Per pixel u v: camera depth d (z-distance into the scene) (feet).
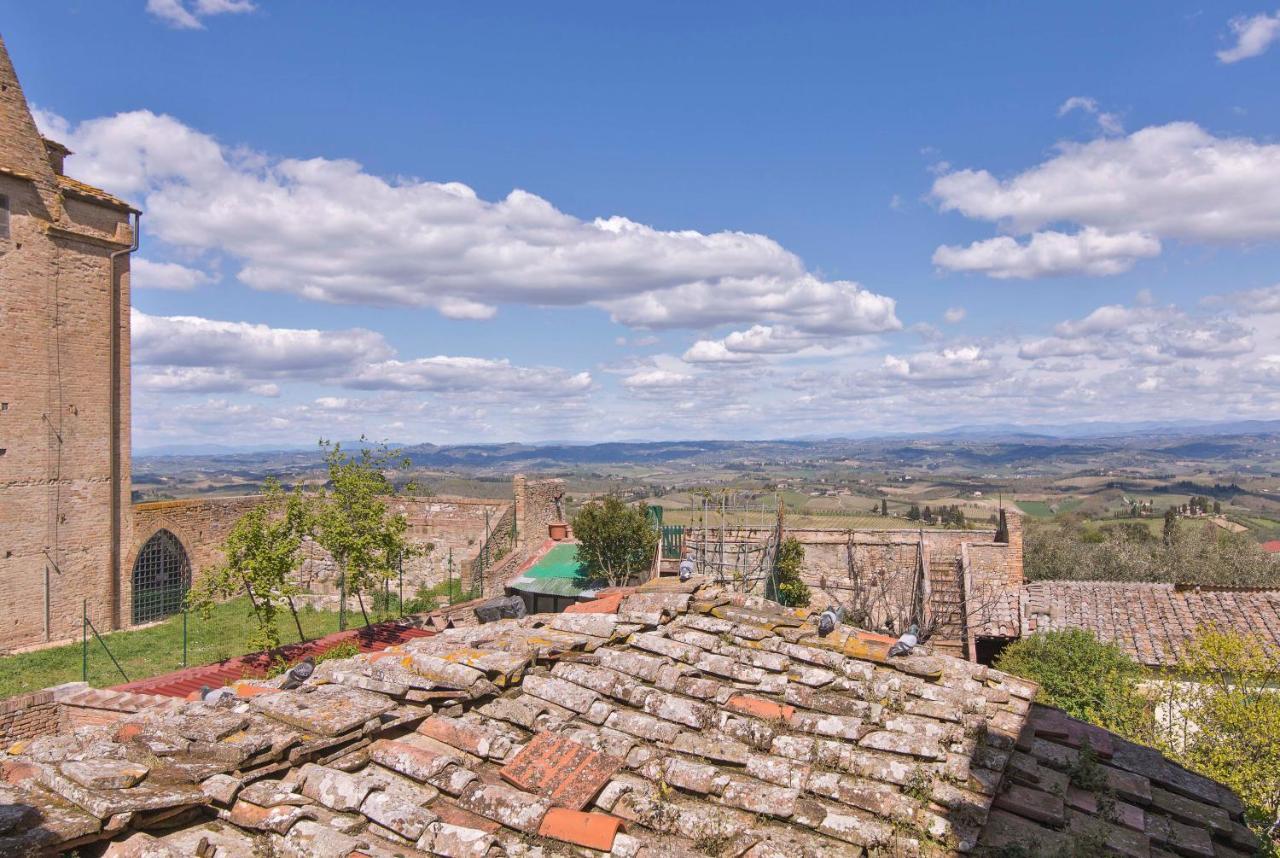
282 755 19.17
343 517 88.07
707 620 30.01
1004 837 18.39
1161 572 170.40
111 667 86.63
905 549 111.75
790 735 22.20
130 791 16.81
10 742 61.46
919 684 25.44
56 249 102.12
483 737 20.84
